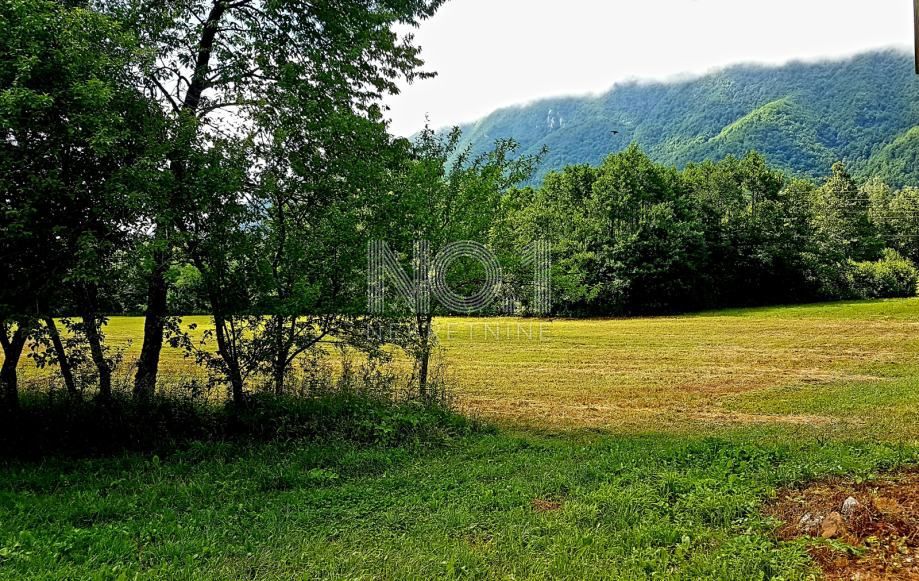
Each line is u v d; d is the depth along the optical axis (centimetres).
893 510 543
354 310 1006
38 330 799
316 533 578
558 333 3578
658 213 5216
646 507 620
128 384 1077
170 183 841
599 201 5281
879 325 3578
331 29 1122
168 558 515
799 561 462
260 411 987
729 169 6397
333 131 996
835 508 568
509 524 590
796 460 760
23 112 714
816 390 1584
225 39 1094
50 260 783
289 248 973
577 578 464
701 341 3053
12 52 697
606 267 5050
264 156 989
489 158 1384
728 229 5903
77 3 898
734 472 732
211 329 1023
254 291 966
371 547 540
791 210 6122
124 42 809
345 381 1145
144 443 897
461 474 788
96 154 779
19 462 793
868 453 770
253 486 728
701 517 583
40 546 521
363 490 713
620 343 3000
